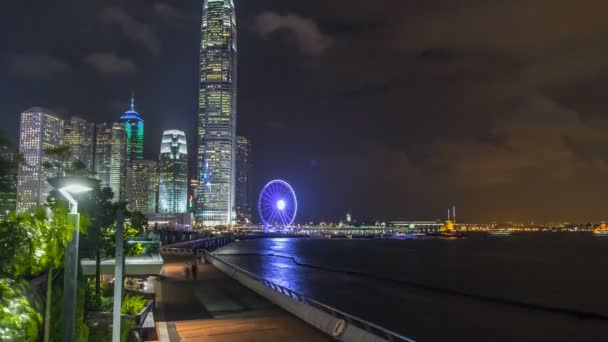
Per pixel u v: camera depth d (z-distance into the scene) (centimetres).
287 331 2909
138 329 2659
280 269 13488
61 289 1656
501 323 6184
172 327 3058
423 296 8431
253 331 2919
